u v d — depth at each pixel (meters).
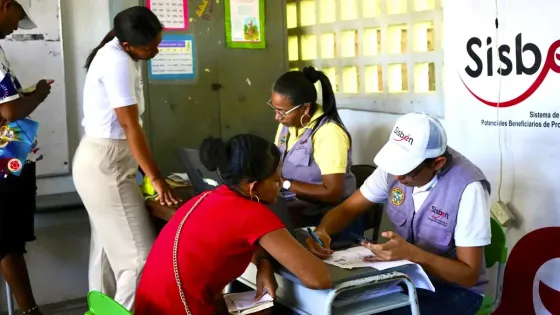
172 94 3.26
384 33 3.24
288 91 2.49
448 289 1.86
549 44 2.33
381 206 2.60
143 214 2.53
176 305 1.68
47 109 3.22
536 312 2.48
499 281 1.99
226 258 1.68
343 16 3.49
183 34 3.26
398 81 3.20
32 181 2.80
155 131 3.24
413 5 3.05
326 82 2.57
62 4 3.20
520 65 2.44
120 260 2.54
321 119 2.56
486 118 2.60
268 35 3.55
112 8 3.23
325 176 2.48
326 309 1.55
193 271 1.67
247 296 1.83
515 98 2.47
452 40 2.71
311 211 2.40
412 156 1.71
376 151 3.38
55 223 3.21
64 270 3.37
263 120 3.58
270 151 1.73
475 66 2.62
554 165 2.36
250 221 1.66
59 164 3.29
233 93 3.46
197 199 1.79
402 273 1.63
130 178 2.51
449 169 1.82
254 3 3.47
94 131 2.44
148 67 3.18
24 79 3.14
